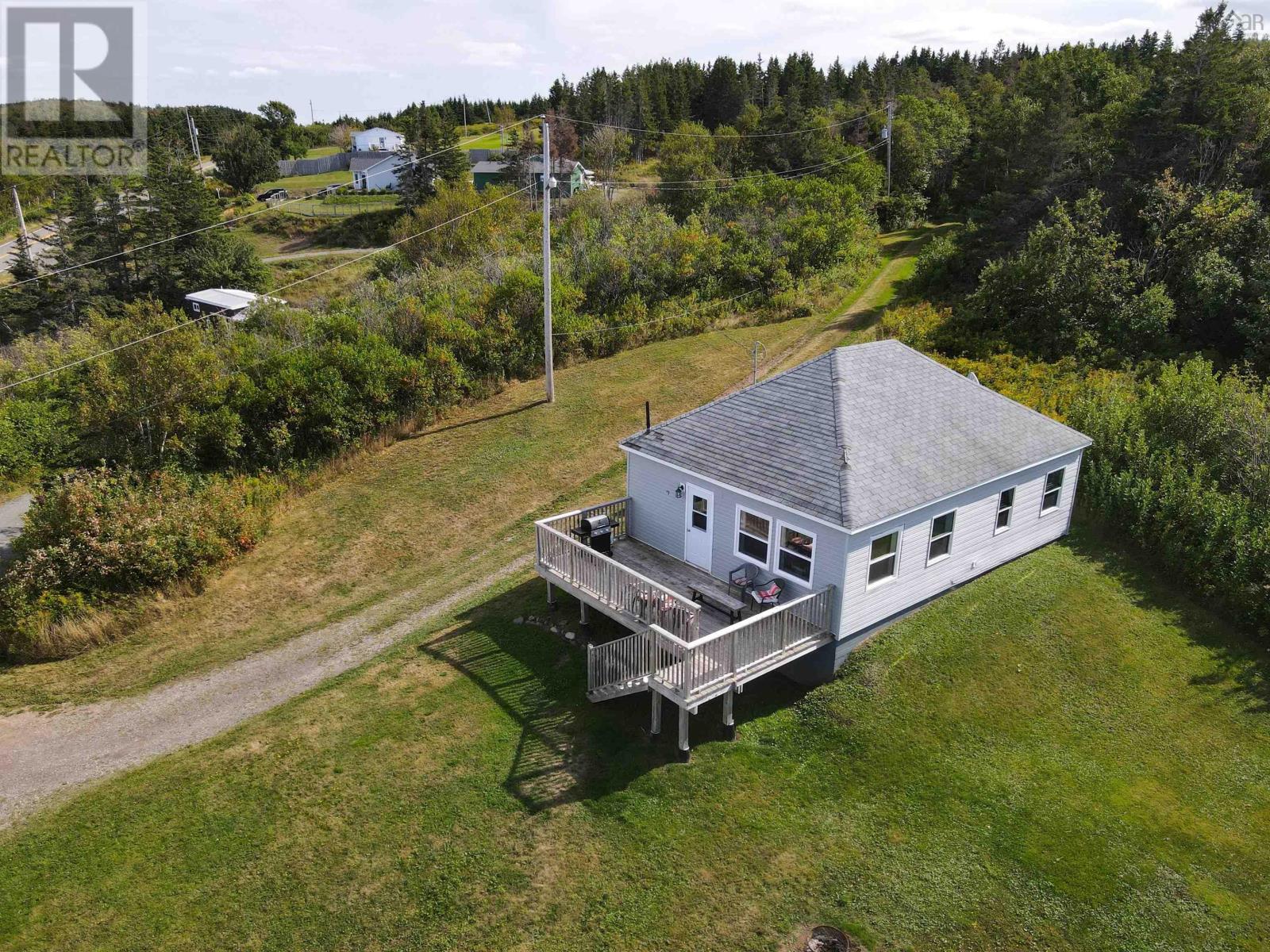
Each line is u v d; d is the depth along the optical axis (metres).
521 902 11.84
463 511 25.14
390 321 35.69
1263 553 18.09
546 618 19.09
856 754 14.34
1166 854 12.48
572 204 62.91
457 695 16.59
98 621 19.81
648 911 11.62
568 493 25.88
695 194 65.12
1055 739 14.70
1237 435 22.25
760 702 15.82
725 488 17.11
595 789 13.86
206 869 12.66
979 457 17.98
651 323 41.41
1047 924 11.33
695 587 17.50
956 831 12.83
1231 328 36.72
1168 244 40.41
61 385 34.50
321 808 13.74
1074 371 32.84
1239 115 46.31
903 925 11.33
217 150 96.88
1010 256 43.16
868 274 57.03
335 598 21.17
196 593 21.59
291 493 26.66
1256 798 13.61
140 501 22.52
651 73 125.75
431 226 60.38
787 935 11.23
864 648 16.45
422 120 90.50
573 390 34.31
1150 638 17.36
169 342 28.41
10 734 16.50
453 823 13.27
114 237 60.72
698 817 13.18
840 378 18.16
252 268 63.81
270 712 16.59
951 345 37.38
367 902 11.95
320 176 106.31
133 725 16.56
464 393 33.69
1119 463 22.91
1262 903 11.71
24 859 13.02
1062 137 52.78
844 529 14.73
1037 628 17.34
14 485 28.23
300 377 29.36
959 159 83.25
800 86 121.00
